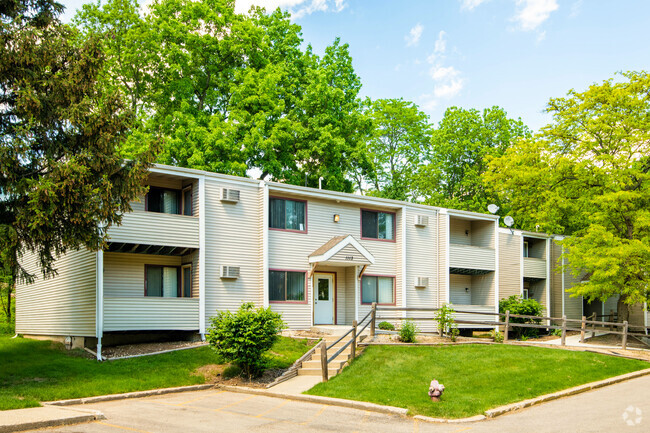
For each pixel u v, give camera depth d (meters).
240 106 31.39
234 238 21.61
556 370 16.53
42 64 14.24
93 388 14.38
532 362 17.36
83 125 14.34
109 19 30.84
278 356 18.53
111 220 15.27
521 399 13.70
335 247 23.05
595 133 27.22
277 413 12.52
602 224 27.17
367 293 25.41
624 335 21.53
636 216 25.67
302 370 17.38
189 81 31.84
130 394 14.27
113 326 18.22
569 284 34.91
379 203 25.84
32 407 12.33
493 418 12.19
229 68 33.47
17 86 13.83
